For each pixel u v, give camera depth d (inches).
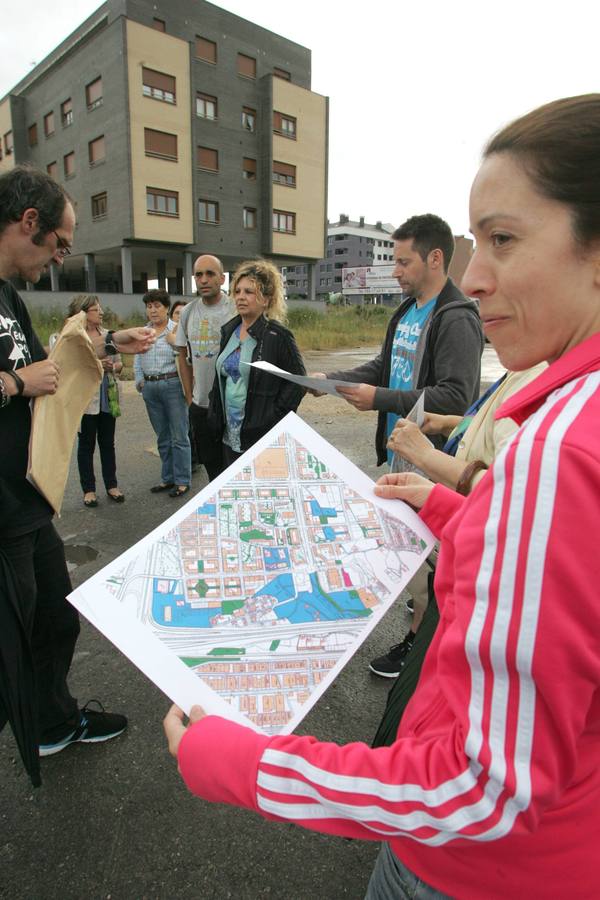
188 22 1025.5
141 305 1013.2
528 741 21.7
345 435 273.6
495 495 23.2
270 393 125.6
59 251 66.7
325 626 37.5
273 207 1208.2
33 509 68.0
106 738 85.2
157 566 39.4
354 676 100.6
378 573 41.6
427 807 23.8
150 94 978.1
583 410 22.7
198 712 32.0
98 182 1054.4
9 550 65.8
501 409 29.5
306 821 26.6
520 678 21.8
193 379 173.6
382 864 35.8
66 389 71.6
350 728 88.0
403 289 102.2
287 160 1211.9
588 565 20.8
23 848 67.9
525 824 22.3
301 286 4018.2
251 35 1119.6
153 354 187.6
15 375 63.6
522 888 27.5
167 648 34.9
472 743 22.7
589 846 26.2
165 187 1028.5
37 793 75.7
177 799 75.2
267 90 1145.4
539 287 24.6
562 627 20.8
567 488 21.0
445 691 25.0
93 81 1005.2
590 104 23.7
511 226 24.4
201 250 1119.6
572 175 22.9
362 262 3937.0
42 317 807.1
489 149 25.8
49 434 68.5
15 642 64.5
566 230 23.6
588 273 24.2
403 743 26.6
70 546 153.3
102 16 1021.2
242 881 64.3
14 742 85.4
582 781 26.0
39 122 1195.3
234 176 1149.1
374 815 24.8
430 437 94.0
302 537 43.3
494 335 27.4
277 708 33.2
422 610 94.2
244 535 42.8
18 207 61.1
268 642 36.1
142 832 70.2
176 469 193.8
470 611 23.4
